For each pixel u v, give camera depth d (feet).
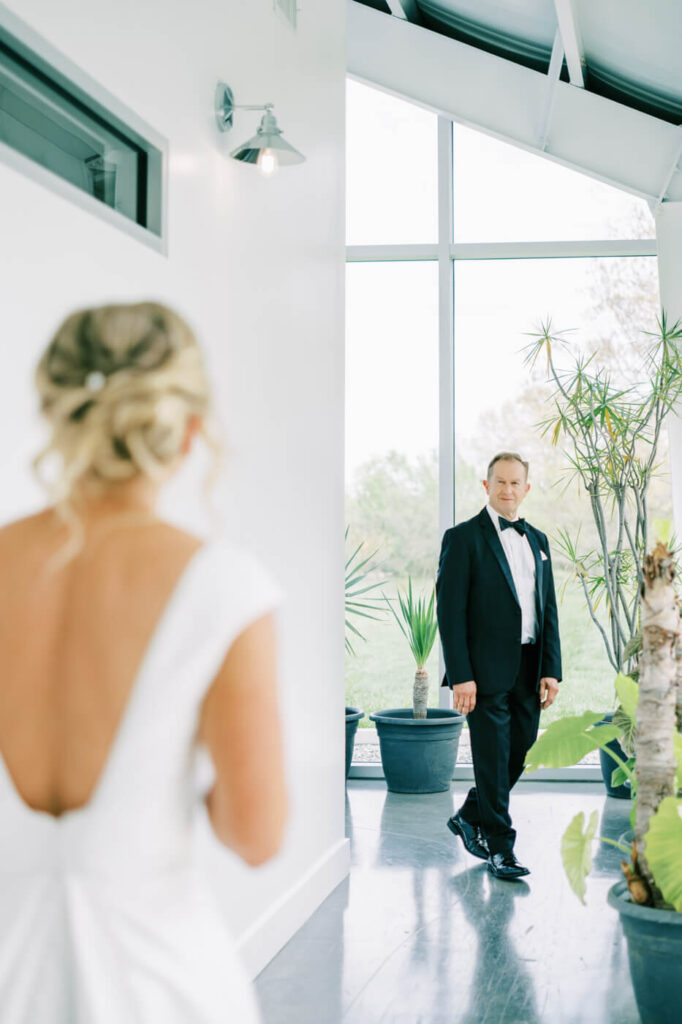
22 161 6.05
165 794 3.12
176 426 3.32
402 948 9.97
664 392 17.43
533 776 18.60
